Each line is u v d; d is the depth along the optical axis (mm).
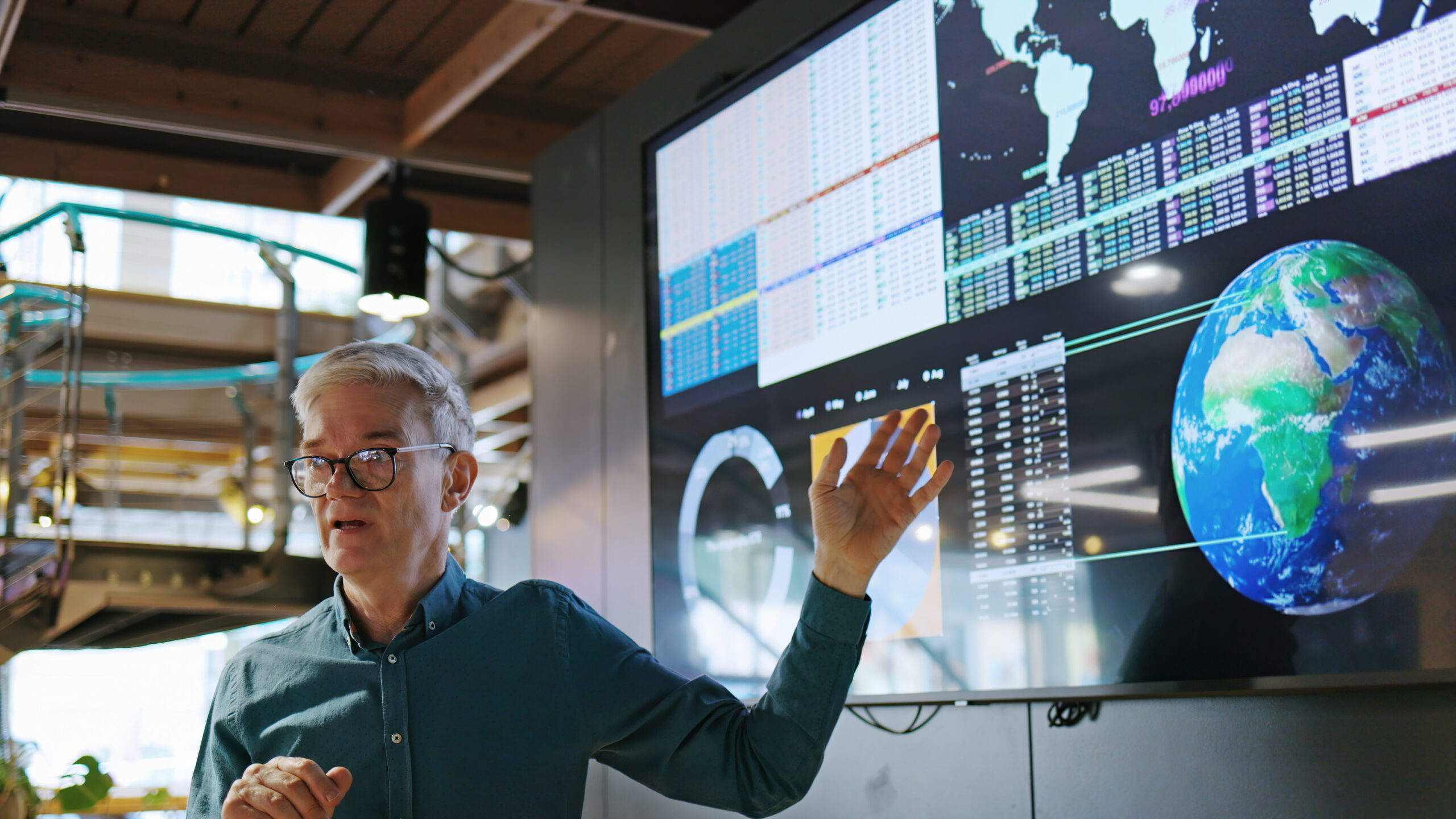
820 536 1422
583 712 1550
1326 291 1725
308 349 6742
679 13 3547
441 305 6570
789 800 1459
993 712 2254
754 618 2744
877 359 2496
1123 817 1991
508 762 1517
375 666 1537
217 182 4539
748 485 2812
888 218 2512
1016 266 2221
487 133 4348
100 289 6250
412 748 1502
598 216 3576
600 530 3430
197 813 1592
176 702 9070
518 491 6938
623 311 3416
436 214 4934
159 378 6156
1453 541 1545
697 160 3117
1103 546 2004
